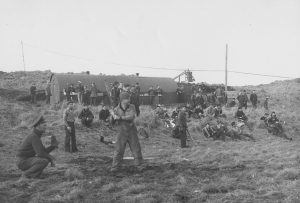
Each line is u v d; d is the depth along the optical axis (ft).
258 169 34.01
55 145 30.42
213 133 72.43
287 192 24.66
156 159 41.47
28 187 26.37
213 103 112.88
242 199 23.21
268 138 79.77
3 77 153.07
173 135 70.08
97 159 39.24
